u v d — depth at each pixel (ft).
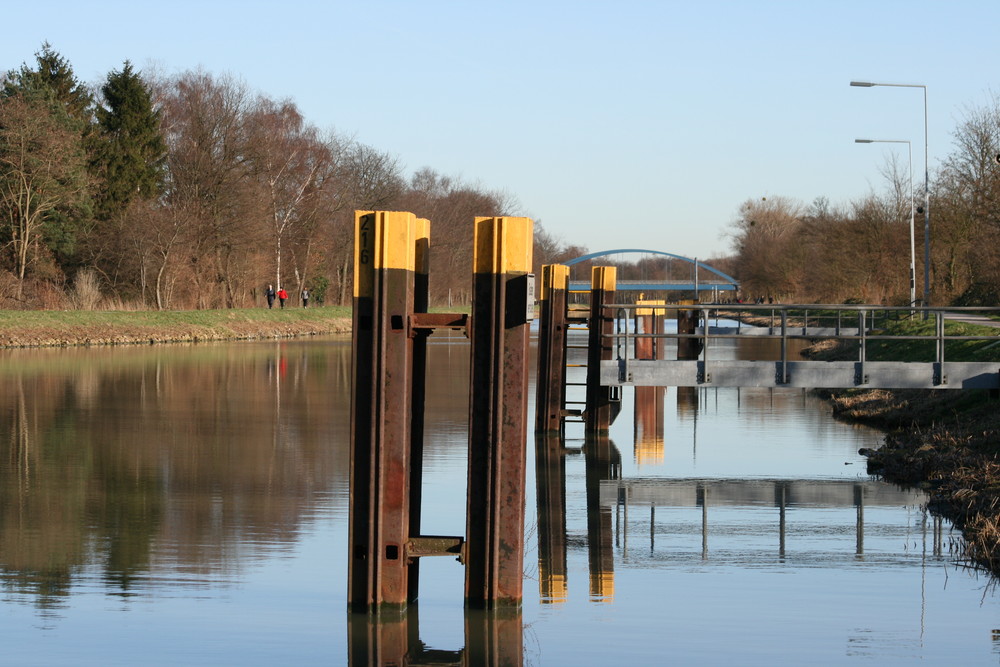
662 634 42.04
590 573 51.21
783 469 80.07
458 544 42.75
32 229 271.08
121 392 124.67
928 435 81.56
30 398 117.50
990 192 209.26
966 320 170.09
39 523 58.75
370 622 42.14
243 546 54.19
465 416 103.76
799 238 410.31
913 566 52.13
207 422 98.94
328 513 61.36
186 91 329.52
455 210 469.16
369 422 41.34
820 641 41.14
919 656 39.45
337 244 389.39
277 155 331.57
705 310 88.17
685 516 64.28
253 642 40.65
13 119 269.44
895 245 273.13
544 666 38.52
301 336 281.74
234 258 322.55
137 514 60.95
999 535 53.01
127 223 290.15
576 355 194.29
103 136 330.75
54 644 40.24
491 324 41.14
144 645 40.24
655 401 118.21
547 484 74.79
